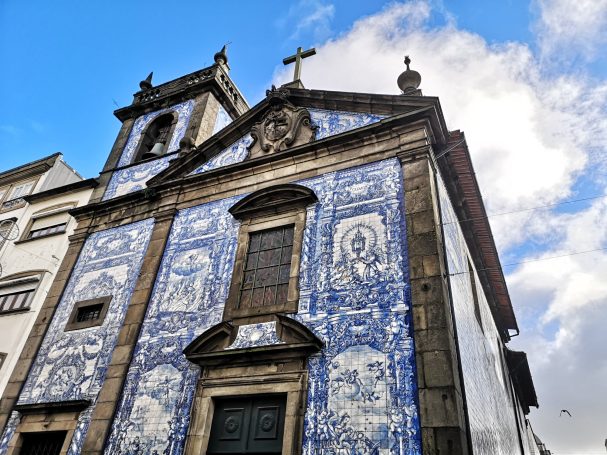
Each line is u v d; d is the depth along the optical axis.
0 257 13.48
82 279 10.62
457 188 9.83
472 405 6.91
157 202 10.99
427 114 8.54
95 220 11.77
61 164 16.23
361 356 6.55
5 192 16.20
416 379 6.06
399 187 8.01
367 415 6.06
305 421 6.35
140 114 14.88
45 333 10.00
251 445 6.66
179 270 9.33
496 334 14.59
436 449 5.45
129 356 8.44
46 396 8.86
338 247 7.82
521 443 14.93
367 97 9.41
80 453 7.63
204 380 7.41
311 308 7.33
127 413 7.78
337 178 8.77
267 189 9.12
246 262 8.66
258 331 7.50
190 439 6.92
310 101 10.33
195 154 11.12
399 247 7.33
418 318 6.50
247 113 10.89
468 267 10.66
